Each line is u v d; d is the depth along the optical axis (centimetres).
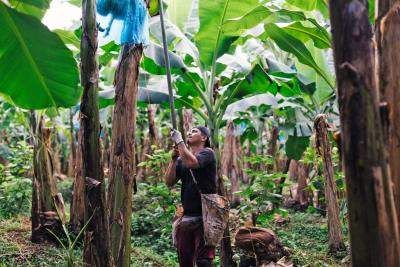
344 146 187
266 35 627
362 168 182
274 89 688
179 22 675
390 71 220
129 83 331
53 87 357
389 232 183
